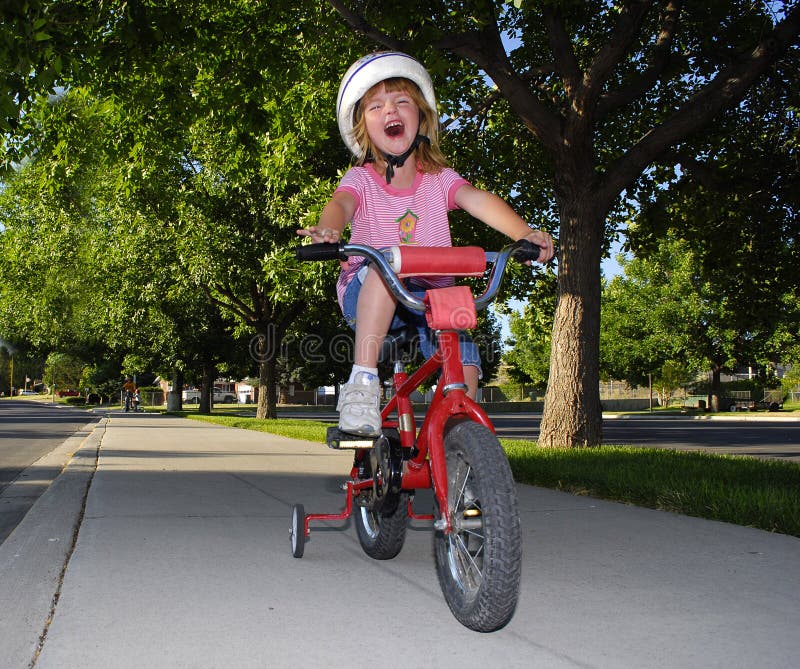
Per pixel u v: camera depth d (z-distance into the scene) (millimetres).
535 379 54906
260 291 23422
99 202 23000
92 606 2838
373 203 3131
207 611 2789
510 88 9367
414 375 3033
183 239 20188
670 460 7637
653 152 9484
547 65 10750
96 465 8328
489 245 13062
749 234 12133
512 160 12953
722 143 12008
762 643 2453
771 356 39094
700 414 39406
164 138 11984
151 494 5820
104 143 12570
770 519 4406
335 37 10672
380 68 2959
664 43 10008
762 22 9336
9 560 3514
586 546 3939
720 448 14539
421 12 8352
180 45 9586
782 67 11031
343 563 3582
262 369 24375
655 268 40656
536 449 9094
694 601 2920
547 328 14859
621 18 8750
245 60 10523
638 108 12844
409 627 2621
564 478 6398
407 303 2668
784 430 22328
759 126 11922
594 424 9586
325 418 34750
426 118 3129
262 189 19562
